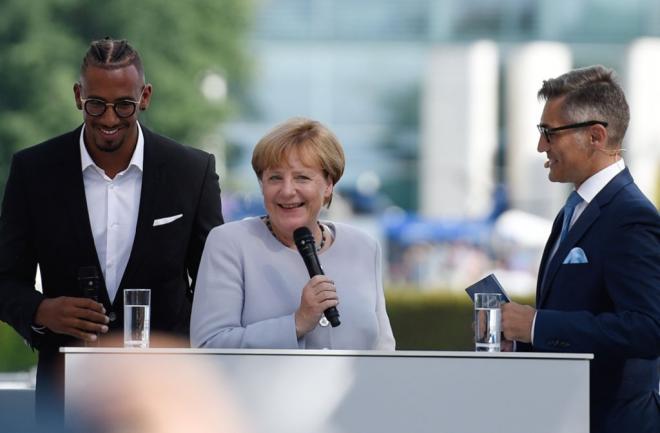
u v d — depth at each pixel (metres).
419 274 52.09
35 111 50.12
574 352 8.45
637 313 8.41
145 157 9.66
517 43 70.25
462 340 26.81
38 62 49.84
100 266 9.59
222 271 8.73
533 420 7.89
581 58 70.50
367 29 71.19
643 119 69.38
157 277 9.65
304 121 8.67
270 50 70.81
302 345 8.55
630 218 8.58
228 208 54.09
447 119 70.62
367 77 71.62
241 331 8.43
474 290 8.77
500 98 70.62
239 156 68.31
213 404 7.90
